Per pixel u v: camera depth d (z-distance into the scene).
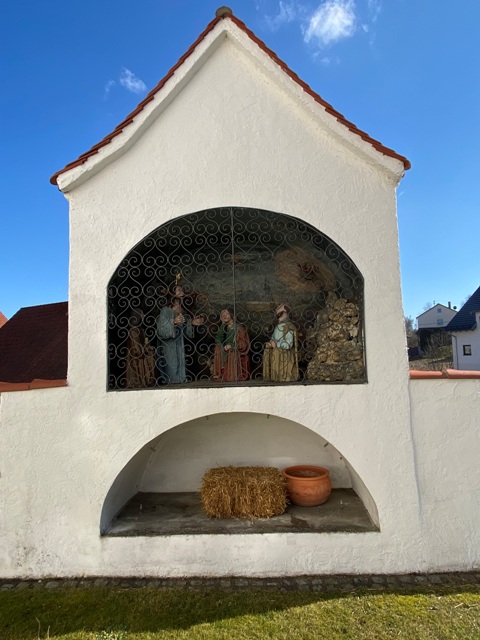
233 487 5.39
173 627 3.96
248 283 6.93
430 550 4.88
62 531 4.96
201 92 5.42
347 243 5.23
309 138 5.33
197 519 5.32
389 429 5.00
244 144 5.34
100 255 5.27
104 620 4.09
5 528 5.00
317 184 5.29
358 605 4.25
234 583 4.73
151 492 6.31
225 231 6.09
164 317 5.92
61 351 10.94
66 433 5.06
